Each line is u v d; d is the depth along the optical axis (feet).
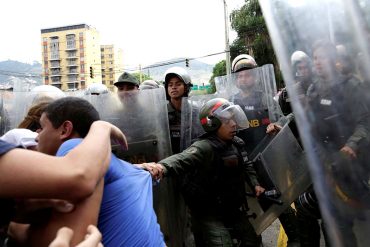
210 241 7.84
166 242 8.93
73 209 3.54
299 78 2.68
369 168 2.57
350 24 2.48
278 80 11.53
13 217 3.65
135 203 4.36
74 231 3.45
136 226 4.22
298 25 2.65
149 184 4.99
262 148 10.25
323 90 2.62
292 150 8.21
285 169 8.38
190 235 10.58
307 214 8.40
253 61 12.37
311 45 2.62
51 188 3.22
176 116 11.08
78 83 273.13
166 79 11.31
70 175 3.27
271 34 2.75
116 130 4.50
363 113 2.50
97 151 3.67
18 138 5.32
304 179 8.07
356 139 2.51
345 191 2.64
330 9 2.54
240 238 8.30
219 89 11.32
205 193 7.95
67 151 3.92
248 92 10.73
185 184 8.13
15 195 3.23
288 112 10.48
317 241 9.18
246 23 65.36
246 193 9.02
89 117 4.50
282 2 2.71
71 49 274.57
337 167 2.64
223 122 7.94
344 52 2.52
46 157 3.34
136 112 8.98
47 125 4.50
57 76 277.85
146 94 9.01
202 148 7.74
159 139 8.95
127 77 12.60
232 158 7.94
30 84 11.96
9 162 3.19
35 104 7.43
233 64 13.03
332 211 2.69
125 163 4.89
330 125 2.61
